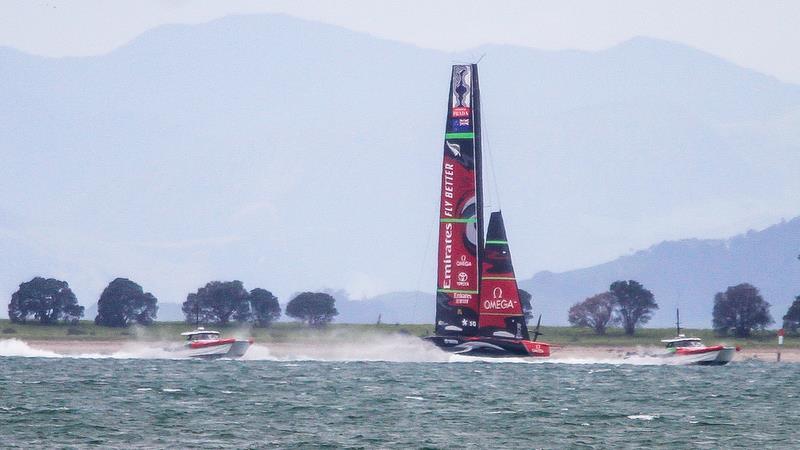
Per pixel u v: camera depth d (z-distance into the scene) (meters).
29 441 179.00
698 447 180.62
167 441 180.38
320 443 179.50
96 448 173.88
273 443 179.25
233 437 184.50
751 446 181.88
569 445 181.00
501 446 179.50
